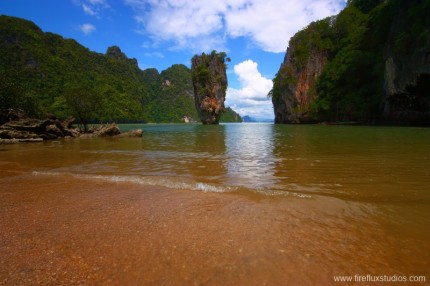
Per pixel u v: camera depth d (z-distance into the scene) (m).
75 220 3.80
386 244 2.96
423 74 31.44
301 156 9.33
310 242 3.02
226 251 2.85
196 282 2.34
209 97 90.50
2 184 6.08
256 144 14.55
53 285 2.33
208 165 8.10
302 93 67.81
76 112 32.31
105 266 2.61
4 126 23.58
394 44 37.91
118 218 3.84
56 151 12.98
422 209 3.95
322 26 68.06
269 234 3.23
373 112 44.12
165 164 8.46
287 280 2.35
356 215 3.79
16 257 2.80
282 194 4.81
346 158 8.51
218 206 4.29
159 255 2.79
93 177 6.66
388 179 5.73
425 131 21.62
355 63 50.75
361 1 66.50
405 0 39.03
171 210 4.14
